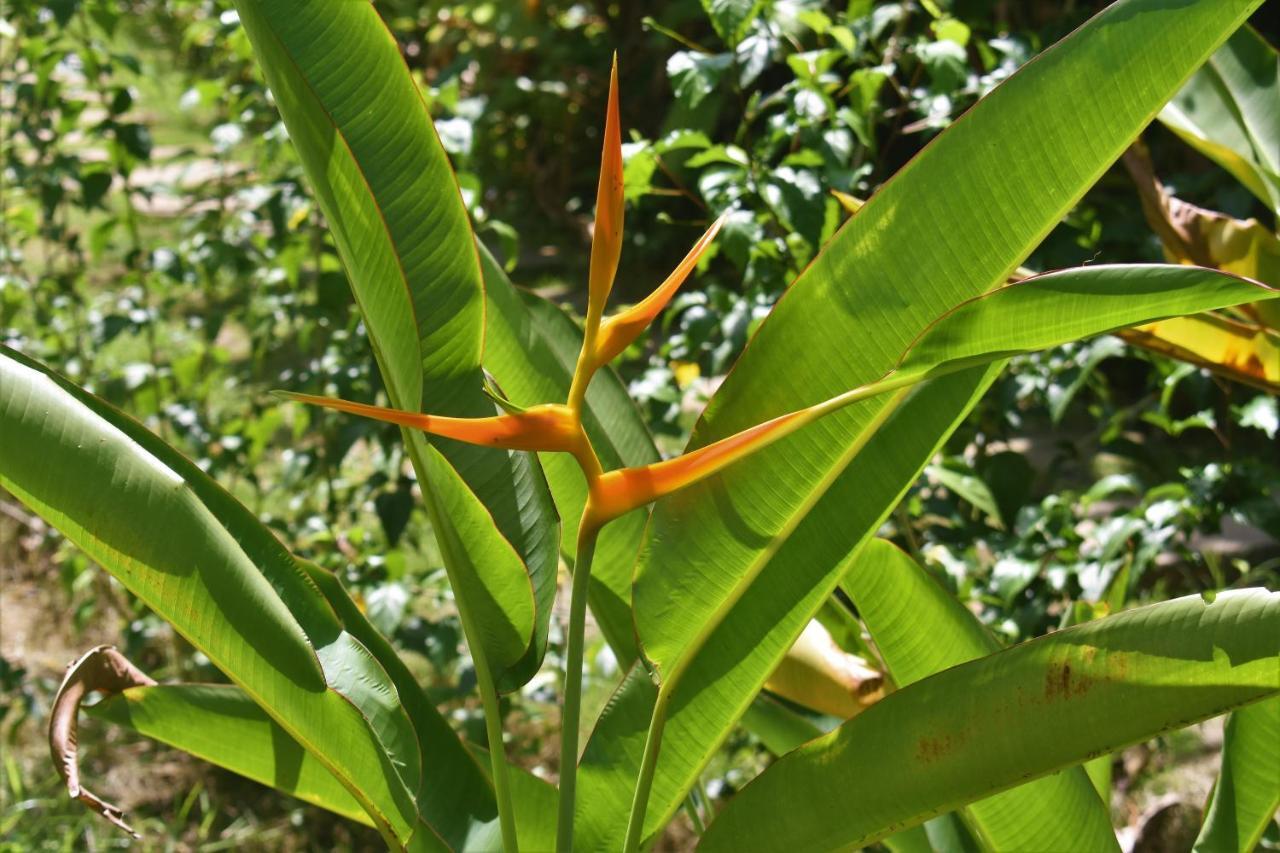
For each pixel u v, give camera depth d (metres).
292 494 3.87
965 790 1.21
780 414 1.25
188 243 3.53
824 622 1.65
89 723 3.39
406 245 1.20
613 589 1.47
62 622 3.86
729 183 2.40
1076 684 1.17
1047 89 1.15
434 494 1.22
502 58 7.87
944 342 1.13
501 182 8.04
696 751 1.33
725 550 1.26
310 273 4.00
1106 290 1.09
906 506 2.42
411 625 2.88
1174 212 1.83
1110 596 1.81
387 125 1.18
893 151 4.40
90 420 1.20
